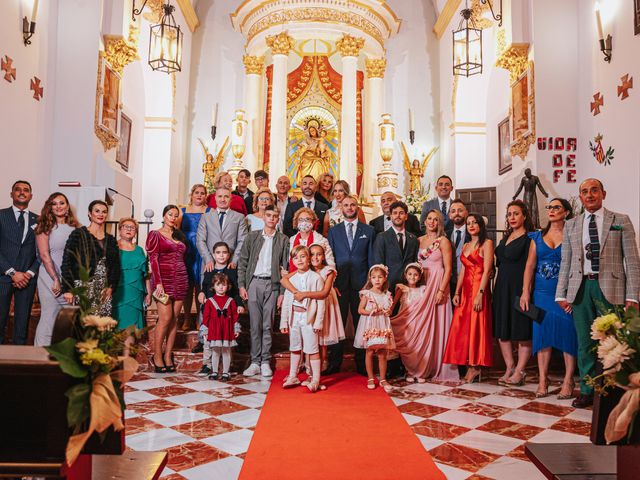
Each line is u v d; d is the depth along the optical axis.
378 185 10.91
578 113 6.62
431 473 2.78
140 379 5.00
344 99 10.96
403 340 5.16
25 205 5.06
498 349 5.70
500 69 8.63
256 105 11.35
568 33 6.73
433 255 5.34
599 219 4.25
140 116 9.71
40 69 6.41
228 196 5.71
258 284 5.32
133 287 5.02
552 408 4.14
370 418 3.78
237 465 2.85
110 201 6.39
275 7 10.80
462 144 10.19
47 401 1.75
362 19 10.98
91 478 2.02
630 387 1.92
